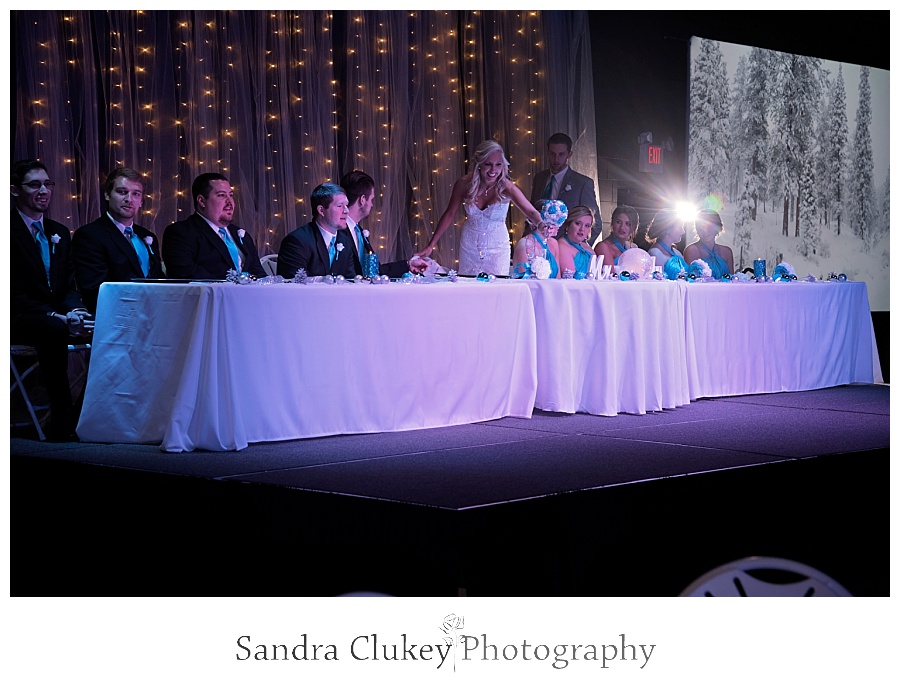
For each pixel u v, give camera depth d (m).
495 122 8.52
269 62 7.44
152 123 6.95
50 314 4.65
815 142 10.48
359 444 4.27
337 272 5.15
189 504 3.60
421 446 4.24
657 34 9.39
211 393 4.08
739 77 9.88
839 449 4.28
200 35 7.11
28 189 4.86
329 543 3.35
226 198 5.23
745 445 4.36
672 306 5.46
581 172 8.77
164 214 7.00
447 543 3.13
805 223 10.43
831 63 10.55
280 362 4.27
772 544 3.99
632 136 9.30
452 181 8.25
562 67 8.70
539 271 5.40
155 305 4.24
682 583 3.68
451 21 8.29
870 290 11.07
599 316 5.19
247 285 4.18
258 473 3.64
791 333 6.30
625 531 3.55
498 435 4.56
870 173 10.95
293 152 7.57
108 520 3.79
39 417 5.13
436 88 8.22
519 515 3.25
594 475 3.67
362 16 7.89
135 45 6.90
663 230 6.75
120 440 4.30
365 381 4.52
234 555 3.53
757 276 6.44
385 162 7.95
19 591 3.87
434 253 8.20
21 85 6.52
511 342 5.07
